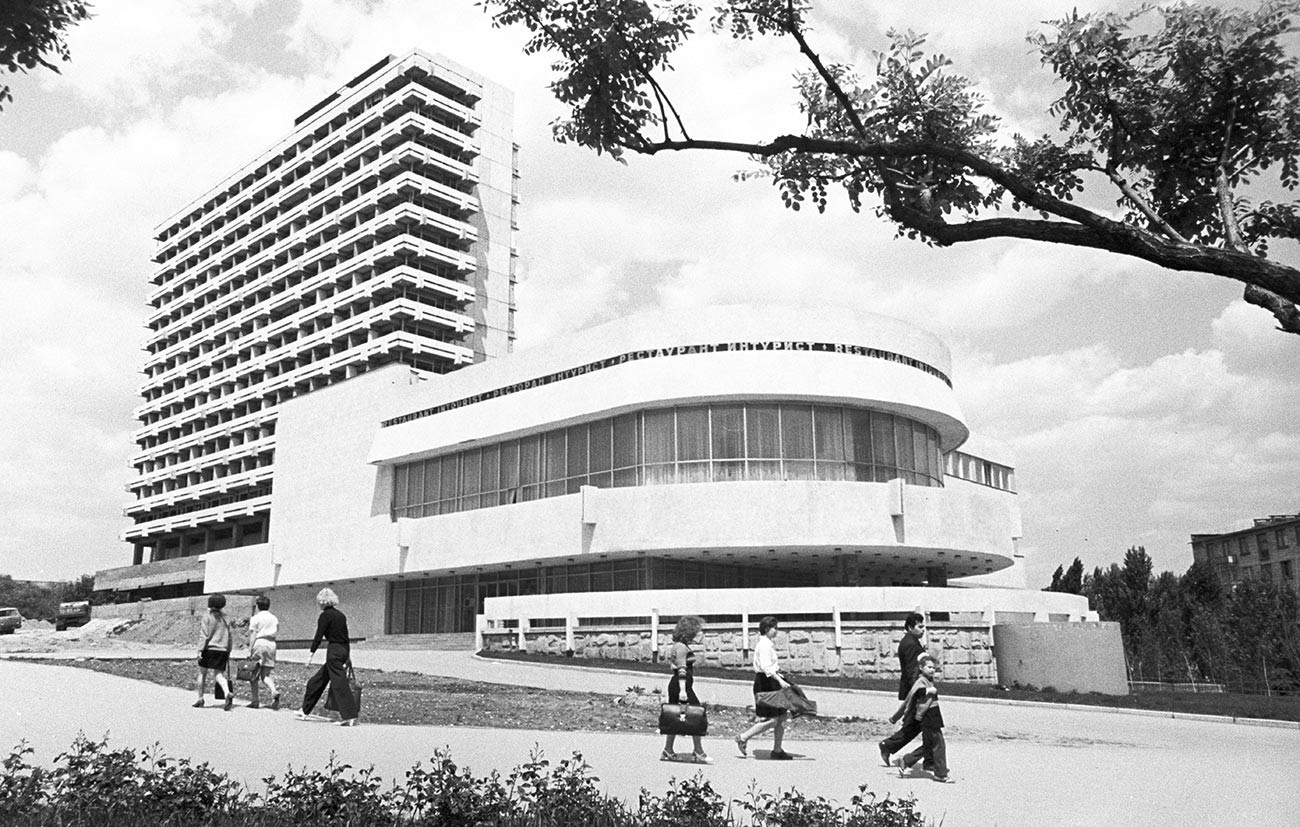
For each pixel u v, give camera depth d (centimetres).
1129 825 903
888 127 725
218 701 1731
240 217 9406
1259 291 559
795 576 4256
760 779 1101
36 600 12031
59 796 730
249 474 8331
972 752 1452
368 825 714
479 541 4194
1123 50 692
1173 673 4844
